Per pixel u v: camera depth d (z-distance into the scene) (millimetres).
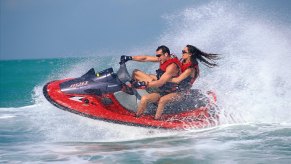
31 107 31156
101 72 19438
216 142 17969
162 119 19969
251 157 15453
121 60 20047
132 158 15703
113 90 19125
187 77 20047
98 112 18516
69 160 15648
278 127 20641
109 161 15359
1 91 48781
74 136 20047
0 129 22531
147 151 16734
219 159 15297
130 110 19656
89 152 16844
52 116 26406
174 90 19953
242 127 20812
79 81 19141
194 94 20828
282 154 15781
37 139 19797
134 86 18922
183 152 16438
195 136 19203
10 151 17312
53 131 21469
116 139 19234
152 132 19578
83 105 18484
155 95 19562
